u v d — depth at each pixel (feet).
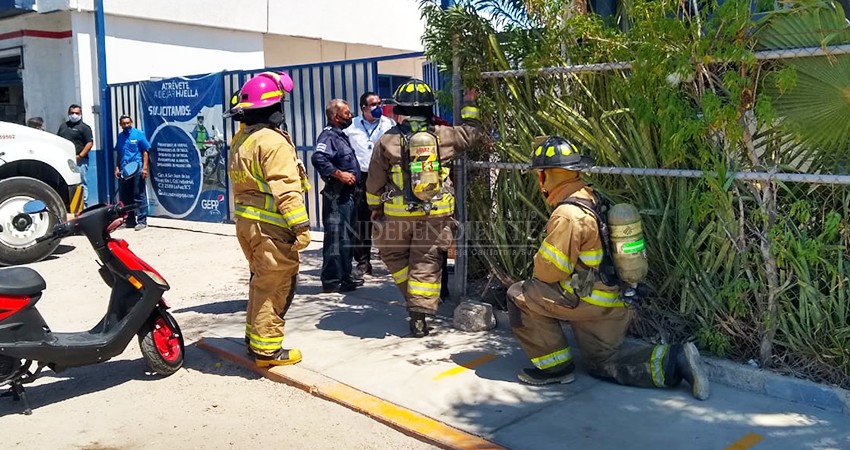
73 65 45.70
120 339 16.49
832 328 13.67
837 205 13.66
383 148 18.48
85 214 16.30
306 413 15.06
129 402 15.97
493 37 18.65
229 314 22.62
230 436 14.10
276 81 16.46
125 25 46.55
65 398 16.33
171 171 43.24
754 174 13.92
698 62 14.01
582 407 14.30
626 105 16.14
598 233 14.17
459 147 18.60
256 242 16.44
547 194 15.20
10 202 30.27
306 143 36.52
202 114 40.83
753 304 14.85
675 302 16.25
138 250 34.40
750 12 13.44
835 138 13.44
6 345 14.82
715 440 12.75
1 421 15.12
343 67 34.24
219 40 51.24
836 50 12.84
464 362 17.01
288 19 54.85
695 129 14.08
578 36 16.70
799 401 13.99
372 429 14.20
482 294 20.63
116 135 45.96
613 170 16.12
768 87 13.92
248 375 17.43
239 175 16.37
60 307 24.04
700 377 14.20
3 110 50.52
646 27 14.67
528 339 15.21
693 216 14.96
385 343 18.69
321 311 22.07
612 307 14.71
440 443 13.26
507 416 14.10
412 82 18.31
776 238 13.88
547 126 17.99
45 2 44.47
